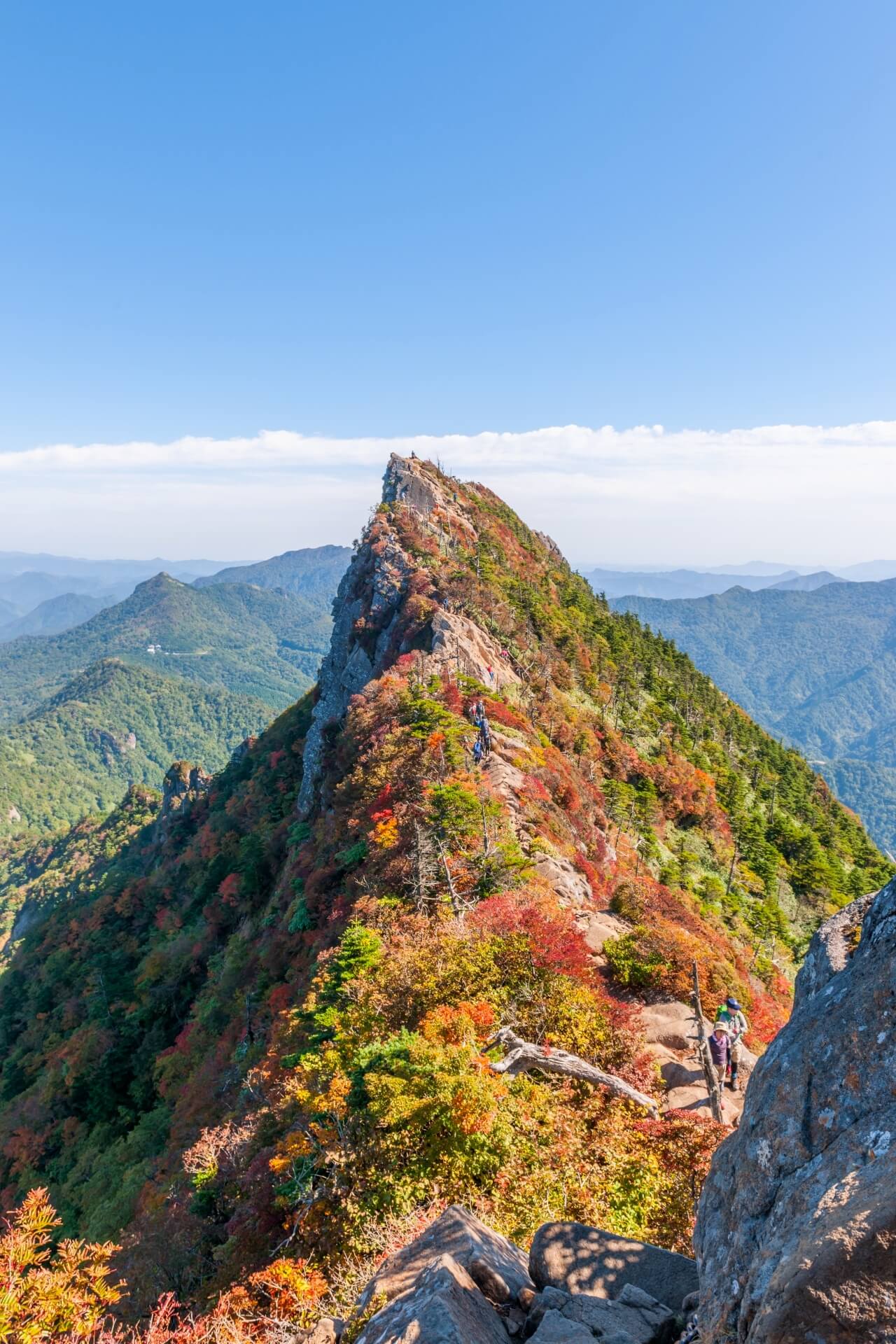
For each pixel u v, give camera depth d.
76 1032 76.25
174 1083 56.41
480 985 19.62
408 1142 14.59
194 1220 22.64
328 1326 8.05
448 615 78.81
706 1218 5.67
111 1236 37.66
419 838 32.06
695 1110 15.88
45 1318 8.72
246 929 71.62
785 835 109.50
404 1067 16.05
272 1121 22.20
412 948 22.97
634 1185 13.16
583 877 38.34
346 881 43.88
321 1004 23.97
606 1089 16.11
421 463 150.88
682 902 65.31
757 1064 5.86
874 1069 4.77
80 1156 58.97
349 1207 14.06
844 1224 3.94
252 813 101.06
